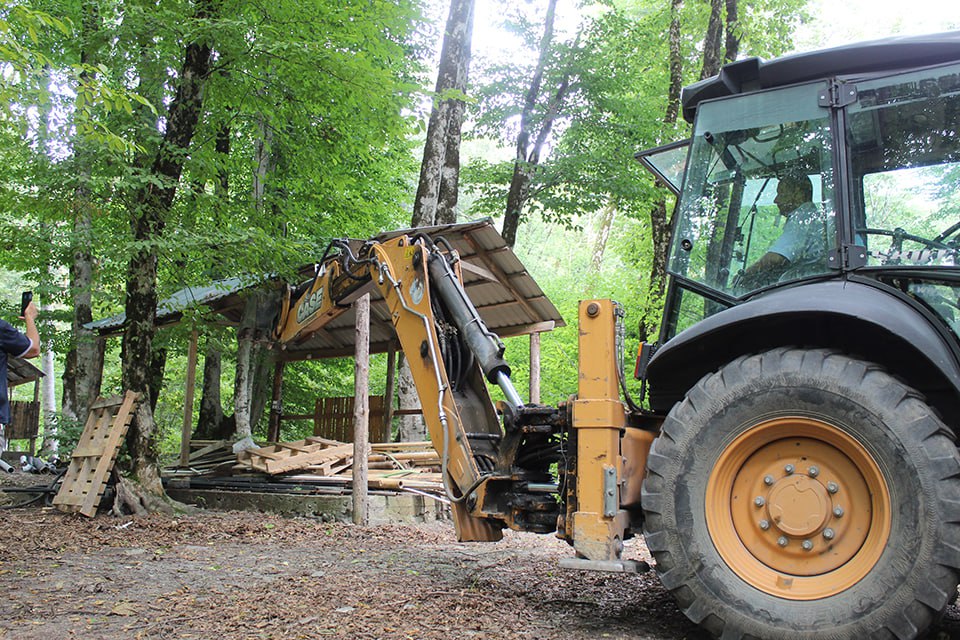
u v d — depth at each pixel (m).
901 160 3.73
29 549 6.28
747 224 4.06
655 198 14.63
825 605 3.25
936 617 3.08
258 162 11.85
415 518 8.59
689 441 3.63
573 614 4.12
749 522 3.55
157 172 8.69
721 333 3.84
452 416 5.00
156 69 9.01
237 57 8.69
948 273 3.48
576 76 14.98
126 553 6.16
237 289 9.88
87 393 13.84
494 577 5.15
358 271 6.36
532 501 4.57
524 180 15.09
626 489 4.01
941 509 3.07
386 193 16.02
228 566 5.60
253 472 9.77
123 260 8.37
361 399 8.12
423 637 3.65
